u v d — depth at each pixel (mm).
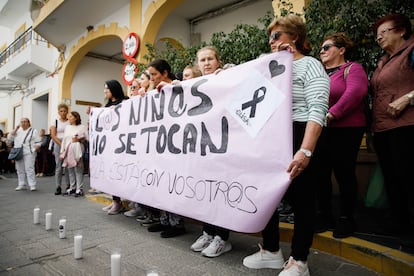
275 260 2186
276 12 4254
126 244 2791
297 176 1866
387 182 2510
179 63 4957
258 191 1888
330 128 2541
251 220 1913
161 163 2793
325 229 2660
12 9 13430
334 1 3191
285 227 2820
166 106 2836
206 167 2293
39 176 9156
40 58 11234
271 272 2117
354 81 2428
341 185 2521
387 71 2381
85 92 11016
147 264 2305
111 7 7930
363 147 3896
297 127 1859
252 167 1948
